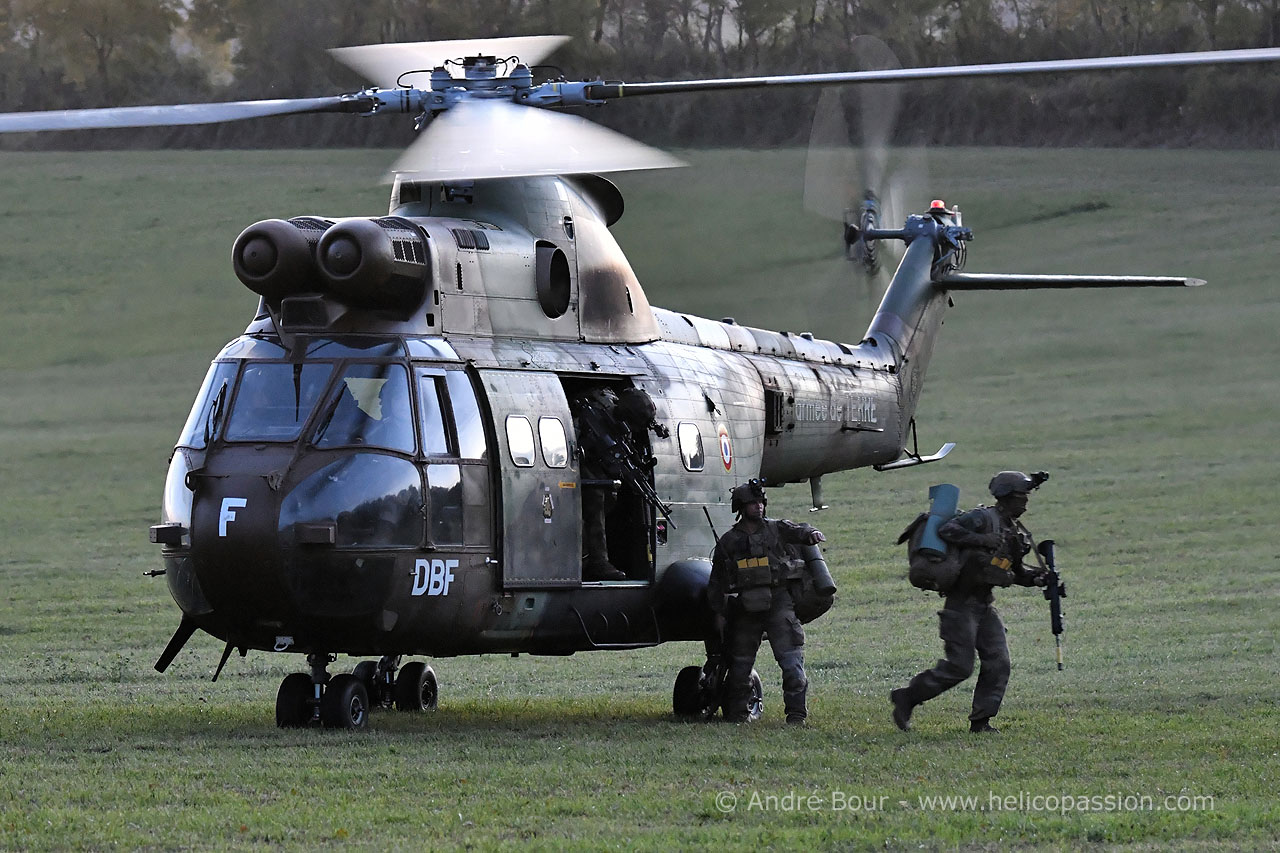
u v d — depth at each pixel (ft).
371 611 123.75
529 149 118.11
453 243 135.13
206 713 145.07
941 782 104.53
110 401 528.63
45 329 600.80
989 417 497.05
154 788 99.96
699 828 89.30
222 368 130.00
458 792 99.50
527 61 135.85
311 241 129.59
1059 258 623.36
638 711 151.64
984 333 618.85
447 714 146.92
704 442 154.30
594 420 144.05
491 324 137.49
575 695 170.40
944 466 429.79
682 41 525.75
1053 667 184.96
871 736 127.03
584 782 103.35
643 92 132.05
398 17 520.01
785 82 127.65
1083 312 632.79
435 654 132.57
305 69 553.23
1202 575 285.23
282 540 121.29
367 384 127.03
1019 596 264.72
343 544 121.90
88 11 619.26
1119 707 148.05
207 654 215.31
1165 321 606.55
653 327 157.48
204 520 122.62
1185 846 86.48
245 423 126.00
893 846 85.66
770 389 172.35
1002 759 113.91
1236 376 535.19
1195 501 373.40
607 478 143.43
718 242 477.77
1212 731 129.70
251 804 95.25
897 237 210.38
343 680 131.03
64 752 115.03
